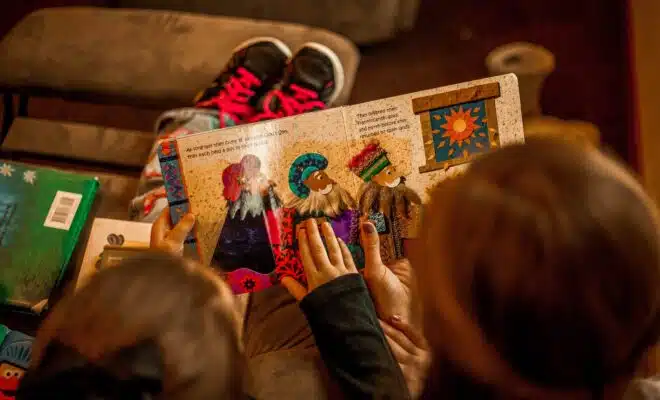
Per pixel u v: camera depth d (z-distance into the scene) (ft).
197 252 3.02
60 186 3.83
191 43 4.66
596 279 1.31
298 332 3.25
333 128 2.99
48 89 4.73
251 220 3.01
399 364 2.53
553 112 5.58
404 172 3.01
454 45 5.87
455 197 1.48
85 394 1.59
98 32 4.75
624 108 5.52
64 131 4.66
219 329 1.75
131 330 1.64
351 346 2.28
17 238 3.70
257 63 4.42
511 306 1.35
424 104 2.98
